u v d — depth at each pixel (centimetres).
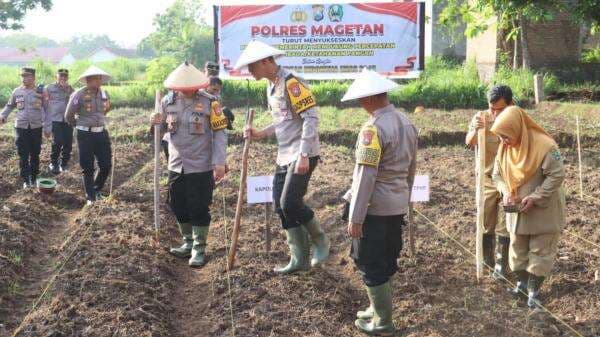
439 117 1605
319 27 1927
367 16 1923
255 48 575
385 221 504
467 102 1814
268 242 698
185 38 3991
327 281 629
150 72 2098
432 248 729
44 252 750
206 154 664
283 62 1947
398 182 505
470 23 1712
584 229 795
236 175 1055
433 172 1115
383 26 1925
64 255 709
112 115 1686
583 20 1700
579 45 2141
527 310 578
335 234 792
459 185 1009
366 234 506
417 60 1938
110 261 664
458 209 870
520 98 1744
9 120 1628
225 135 666
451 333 546
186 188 670
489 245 659
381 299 519
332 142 1391
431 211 866
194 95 658
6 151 1262
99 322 541
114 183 1084
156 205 743
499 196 635
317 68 1950
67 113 916
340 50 1939
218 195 947
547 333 539
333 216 845
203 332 554
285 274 632
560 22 2111
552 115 1566
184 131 655
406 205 513
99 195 971
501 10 1725
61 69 1130
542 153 539
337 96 1852
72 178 1088
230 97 1895
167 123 660
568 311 584
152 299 595
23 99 1045
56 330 525
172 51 4053
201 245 690
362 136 489
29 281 666
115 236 748
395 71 1947
